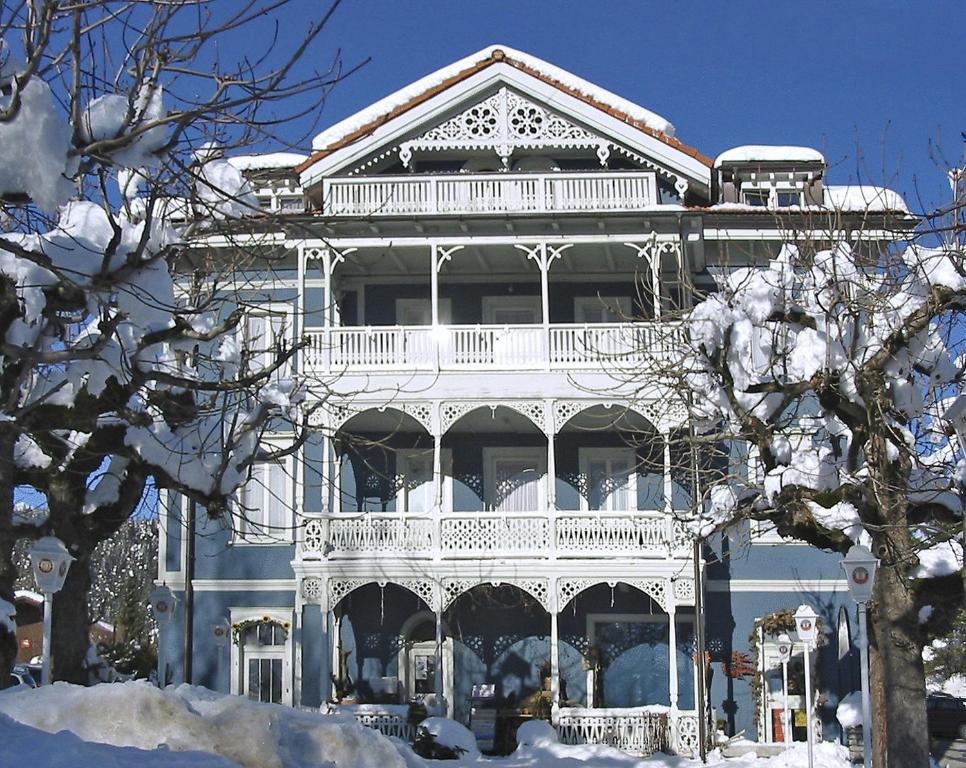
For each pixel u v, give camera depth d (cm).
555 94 3069
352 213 2948
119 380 1554
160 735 1167
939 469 1994
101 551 4569
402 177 2981
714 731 2861
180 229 1755
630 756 2514
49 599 1582
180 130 1199
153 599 2112
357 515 2916
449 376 2927
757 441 2027
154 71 1229
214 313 2092
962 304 1875
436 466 2905
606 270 3173
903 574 1900
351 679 3036
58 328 1455
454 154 3134
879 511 1917
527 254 3041
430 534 2897
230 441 1753
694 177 3058
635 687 2997
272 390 2086
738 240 2975
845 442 2666
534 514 2892
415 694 3036
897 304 1928
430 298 3194
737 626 2975
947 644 4397
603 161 3080
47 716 1175
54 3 1109
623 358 2861
